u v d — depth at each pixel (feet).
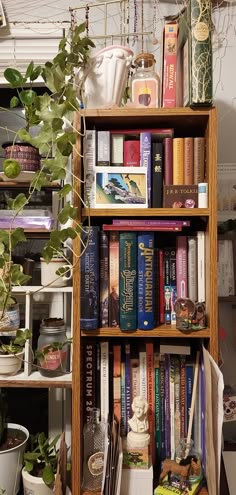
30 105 3.07
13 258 3.85
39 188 3.15
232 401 3.87
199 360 3.43
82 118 3.12
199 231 3.36
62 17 4.13
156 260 3.33
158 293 3.33
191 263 3.30
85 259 3.13
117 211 3.10
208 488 3.03
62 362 3.53
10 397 4.17
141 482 3.12
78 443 3.10
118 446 3.05
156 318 3.31
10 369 3.42
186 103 3.11
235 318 3.99
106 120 3.22
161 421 3.44
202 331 3.10
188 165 3.23
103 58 3.07
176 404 3.44
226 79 4.11
